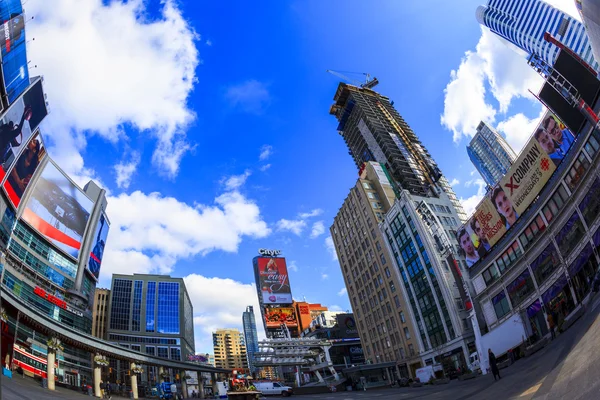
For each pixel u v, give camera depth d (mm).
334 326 132750
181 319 170750
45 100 83938
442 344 70438
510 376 23156
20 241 79188
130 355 50188
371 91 182750
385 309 87875
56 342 39375
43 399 25828
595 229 35781
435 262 72188
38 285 81062
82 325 93812
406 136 148500
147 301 168250
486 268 52656
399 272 83500
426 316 74938
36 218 86438
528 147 44531
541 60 55031
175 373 65062
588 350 15312
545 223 42531
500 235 49750
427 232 75250
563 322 33375
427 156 136125
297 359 66688
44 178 92250
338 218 111062
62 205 97938
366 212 97375
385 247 88125
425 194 104125
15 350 49844
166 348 160625
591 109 35375
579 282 38219
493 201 50688
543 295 42844
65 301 88375
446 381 43250
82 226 105312
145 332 160125
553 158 41031
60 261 91875
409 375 77938
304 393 56469
